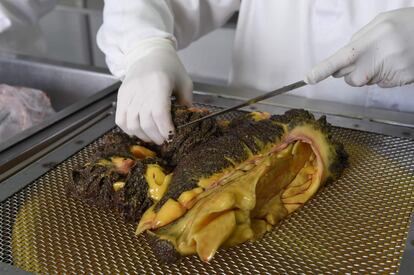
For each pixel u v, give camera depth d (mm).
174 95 724
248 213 531
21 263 486
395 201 567
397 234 516
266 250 509
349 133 700
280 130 583
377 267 475
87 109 777
